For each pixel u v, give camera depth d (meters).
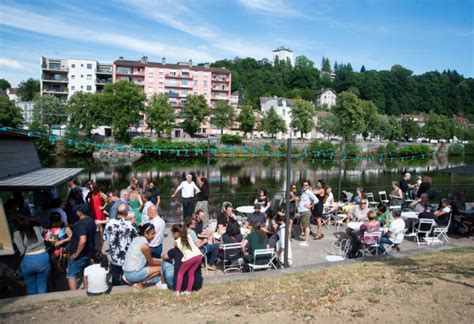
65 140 63.28
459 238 12.03
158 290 6.92
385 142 91.94
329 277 7.57
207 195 12.73
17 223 6.83
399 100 155.88
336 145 76.88
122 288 6.99
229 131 97.56
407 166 67.19
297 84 170.38
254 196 18.20
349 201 16.36
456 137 114.12
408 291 6.59
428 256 9.21
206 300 6.32
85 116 69.69
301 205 11.35
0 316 5.62
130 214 8.08
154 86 97.06
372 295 6.45
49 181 9.12
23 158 11.46
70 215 9.89
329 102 151.25
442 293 6.43
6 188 8.32
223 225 10.40
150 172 53.56
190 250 6.71
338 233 12.68
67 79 95.62
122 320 5.49
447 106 160.75
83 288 7.48
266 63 190.38
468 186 25.58
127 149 67.44
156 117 76.06
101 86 96.94
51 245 7.64
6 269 7.40
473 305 5.87
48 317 5.59
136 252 6.94
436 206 14.62
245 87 150.12
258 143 78.88
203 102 82.75
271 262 8.66
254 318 5.55
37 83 117.62
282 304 6.11
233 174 54.75
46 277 6.88
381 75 165.38
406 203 16.06
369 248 10.26
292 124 92.75
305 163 67.88
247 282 7.32
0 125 61.53
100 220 10.33
